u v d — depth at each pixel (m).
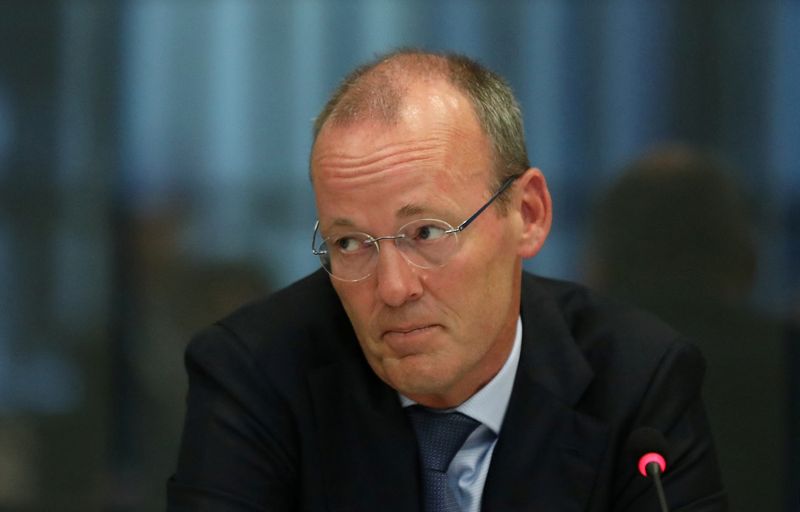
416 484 7.59
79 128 13.75
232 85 13.70
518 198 7.25
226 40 13.69
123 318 13.80
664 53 13.67
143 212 13.79
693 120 13.70
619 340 8.04
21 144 13.72
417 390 6.98
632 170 13.67
